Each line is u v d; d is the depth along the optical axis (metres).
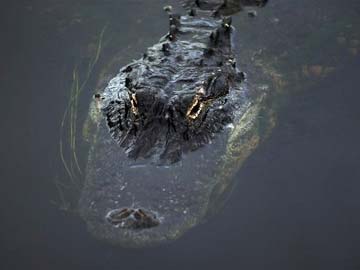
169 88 5.53
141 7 7.79
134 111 5.42
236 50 6.78
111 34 7.29
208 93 5.74
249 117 6.05
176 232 4.76
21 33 7.36
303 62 6.90
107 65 6.72
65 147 5.70
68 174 5.39
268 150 5.79
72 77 6.61
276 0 7.83
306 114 6.22
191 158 5.32
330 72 6.80
